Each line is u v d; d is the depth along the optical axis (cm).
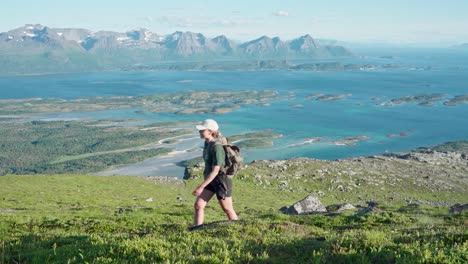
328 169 9812
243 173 8775
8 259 1063
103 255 1001
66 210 3700
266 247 1035
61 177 6669
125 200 5141
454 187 9612
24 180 6166
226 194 1376
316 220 2322
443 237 1088
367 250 954
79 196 5172
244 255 961
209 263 917
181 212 3559
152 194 6034
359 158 11812
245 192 7394
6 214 2628
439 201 8431
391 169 10650
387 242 1004
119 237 1327
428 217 2270
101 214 3092
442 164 12000
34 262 1026
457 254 848
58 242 1280
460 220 2214
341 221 2245
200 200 1394
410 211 3181
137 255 983
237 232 1239
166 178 7812
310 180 8994
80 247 1120
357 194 8362
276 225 1338
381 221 2162
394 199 8238
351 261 895
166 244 1066
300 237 1191
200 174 8138
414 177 10125
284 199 7094
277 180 8656
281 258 971
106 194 5609
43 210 3672
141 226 2180
